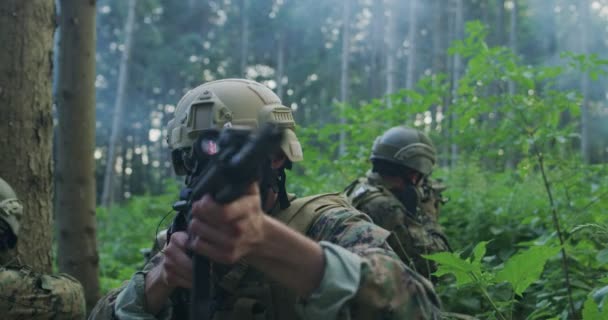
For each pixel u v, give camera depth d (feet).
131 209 44.83
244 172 4.07
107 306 6.63
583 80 55.72
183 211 5.34
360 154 19.36
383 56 101.65
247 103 6.43
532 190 16.35
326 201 6.27
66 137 15.34
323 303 4.73
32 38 12.72
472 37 13.58
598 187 12.28
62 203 15.31
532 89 13.06
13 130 12.45
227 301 5.83
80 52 15.37
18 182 12.44
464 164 20.59
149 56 107.04
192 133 6.36
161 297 6.13
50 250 12.91
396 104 20.13
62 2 15.53
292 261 4.66
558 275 11.46
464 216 17.07
